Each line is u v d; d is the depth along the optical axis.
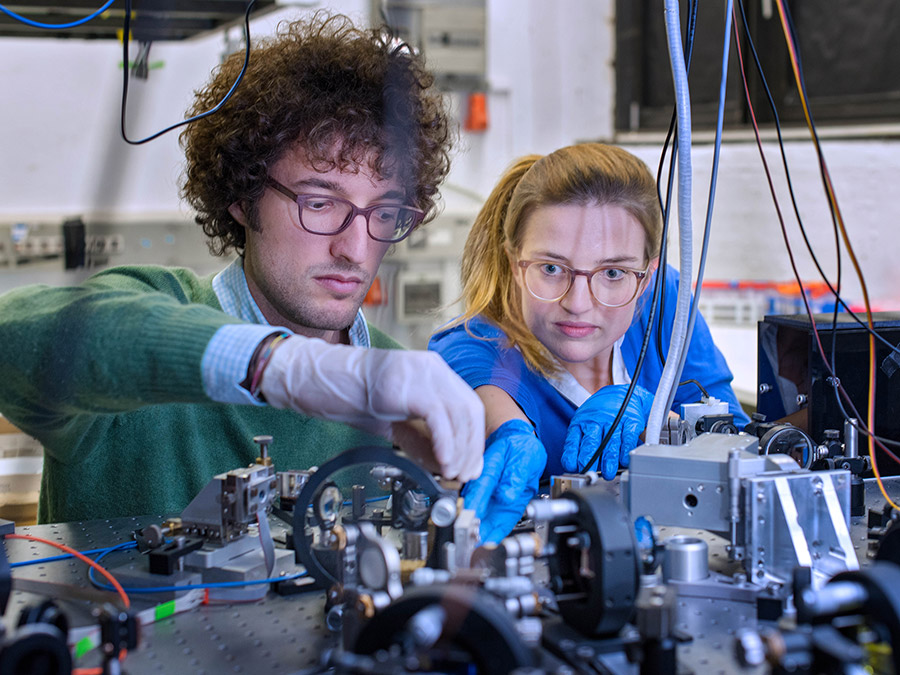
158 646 0.79
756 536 0.88
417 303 2.74
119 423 1.42
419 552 0.86
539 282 1.35
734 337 2.76
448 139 1.72
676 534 1.07
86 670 0.71
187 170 1.60
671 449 0.96
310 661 0.76
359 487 1.05
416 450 1.00
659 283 1.41
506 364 1.45
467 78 2.94
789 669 0.60
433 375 0.92
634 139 3.05
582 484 0.96
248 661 0.76
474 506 1.04
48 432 1.23
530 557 0.79
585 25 3.05
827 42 2.75
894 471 1.33
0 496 1.93
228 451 1.47
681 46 1.11
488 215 1.53
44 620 0.67
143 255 2.48
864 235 2.69
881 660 0.64
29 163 2.65
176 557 0.92
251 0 1.23
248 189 1.35
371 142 1.33
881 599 0.61
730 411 1.45
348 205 1.33
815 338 1.28
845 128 2.70
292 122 1.31
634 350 1.53
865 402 1.32
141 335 0.96
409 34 2.52
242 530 0.98
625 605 0.72
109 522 1.17
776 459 0.91
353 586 0.79
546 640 0.75
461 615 0.61
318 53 1.36
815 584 0.84
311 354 0.94
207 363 0.93
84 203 2.65
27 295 1.13
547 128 3.09
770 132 2.80
